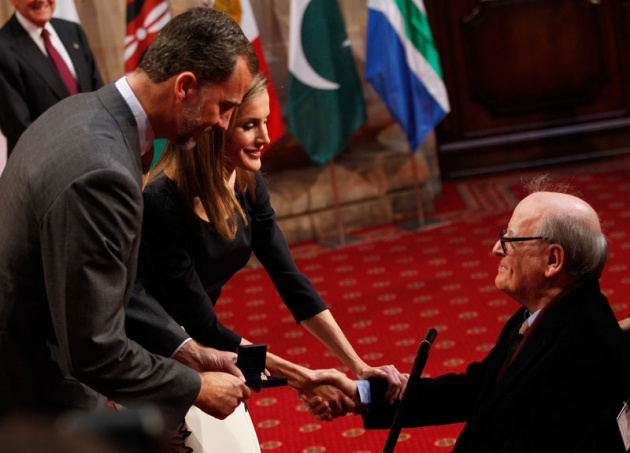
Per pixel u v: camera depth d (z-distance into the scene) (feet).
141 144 6.15
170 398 6.14
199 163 7.28
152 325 7.07
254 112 7.21
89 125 5.89
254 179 8.14
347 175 24.52
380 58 22.06
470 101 28.27
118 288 5.84
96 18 22.65
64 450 1.46
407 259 21.20
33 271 6.03
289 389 14.60
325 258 22.17
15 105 16.98
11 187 5.99
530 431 6.67
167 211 7.35
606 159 28.27
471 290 18.48
